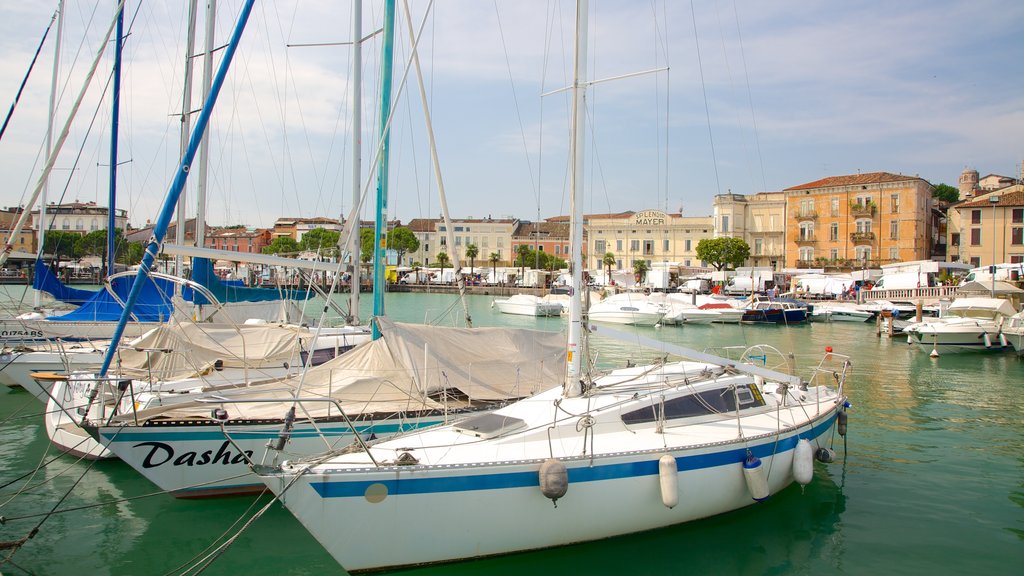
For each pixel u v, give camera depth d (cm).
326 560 729
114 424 777
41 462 963
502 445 714
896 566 724
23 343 1376
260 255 991
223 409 830
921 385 1808
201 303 1386
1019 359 2362
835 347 2730
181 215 1472
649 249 7394
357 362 962
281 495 616
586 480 693
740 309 3872
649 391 835
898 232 6034
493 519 667
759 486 775
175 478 812
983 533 807
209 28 1491
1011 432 1273
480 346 1043
